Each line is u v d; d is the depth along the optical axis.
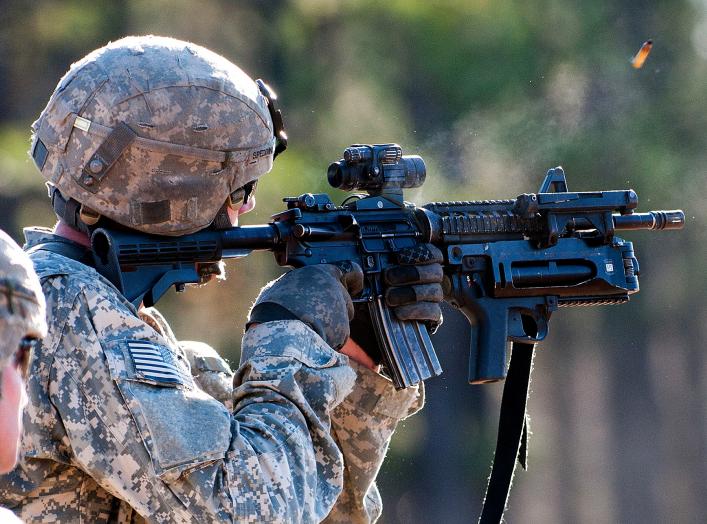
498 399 37.47
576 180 28.28
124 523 5.69
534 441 42.31
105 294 5.62
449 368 32.78
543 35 30.16
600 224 7.56
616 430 43.19
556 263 7.45
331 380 6.02
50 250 5.99
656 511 43.56
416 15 30.09
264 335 6.05
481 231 7.28
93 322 5.53
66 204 6.09
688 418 43.25
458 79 29.77
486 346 7.29
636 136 28.98
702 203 30.22
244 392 5.88
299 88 29.33
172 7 27.52
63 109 5.94
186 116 5.91
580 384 42.50
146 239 6.05
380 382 7.00
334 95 29.23
